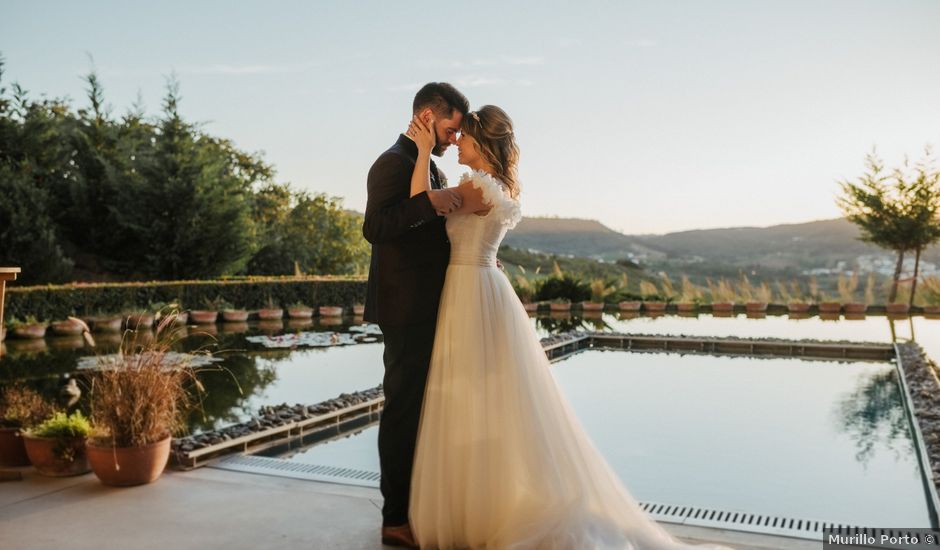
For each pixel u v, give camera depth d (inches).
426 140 91.9
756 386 263.3
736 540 96.0
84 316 481.7
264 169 899.4
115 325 461.1
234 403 221.3
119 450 116.4
